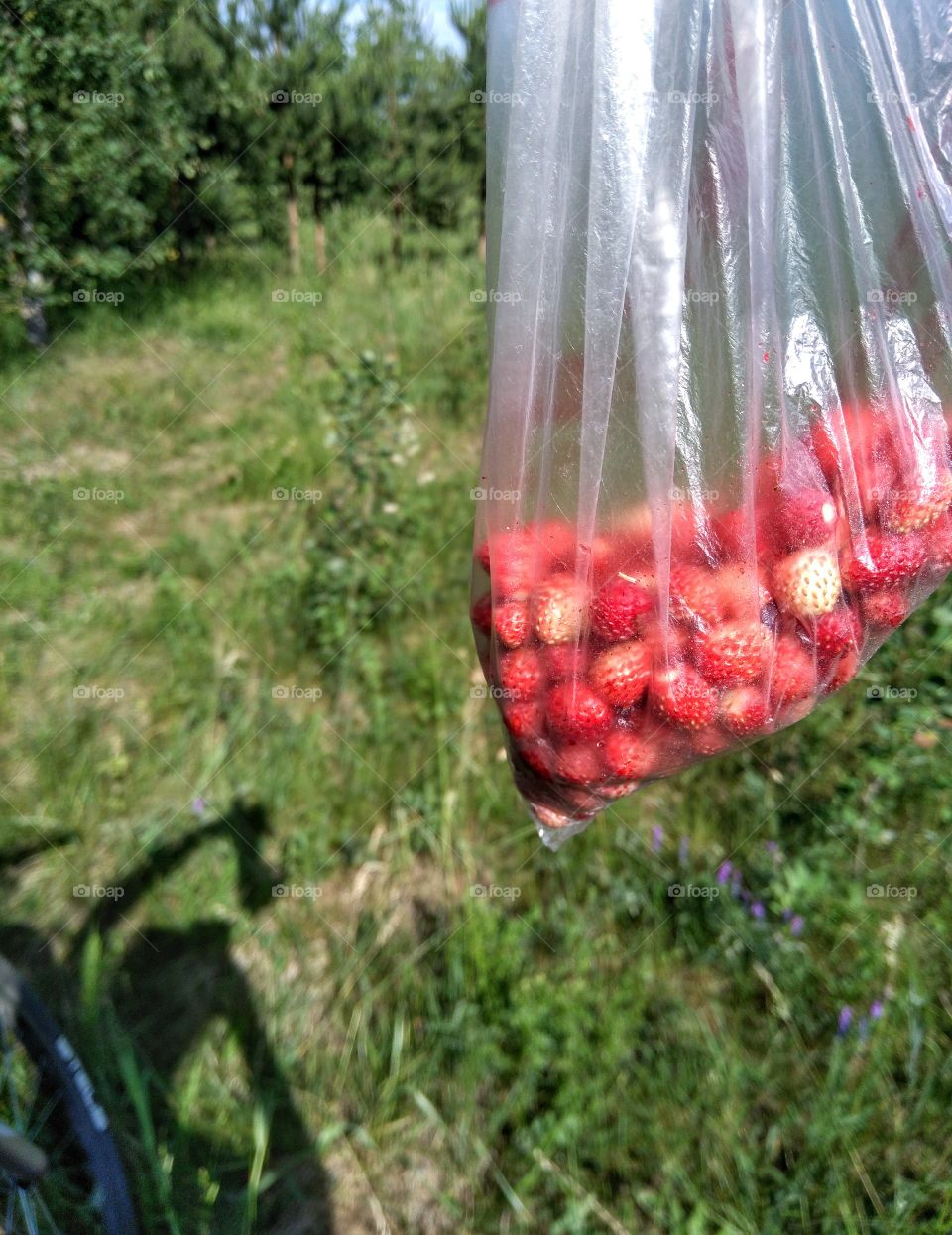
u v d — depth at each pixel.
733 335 0.19
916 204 0.20
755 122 0.18
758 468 0.19
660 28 0.18
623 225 0.18
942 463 0.20
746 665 0.18
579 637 0.19
